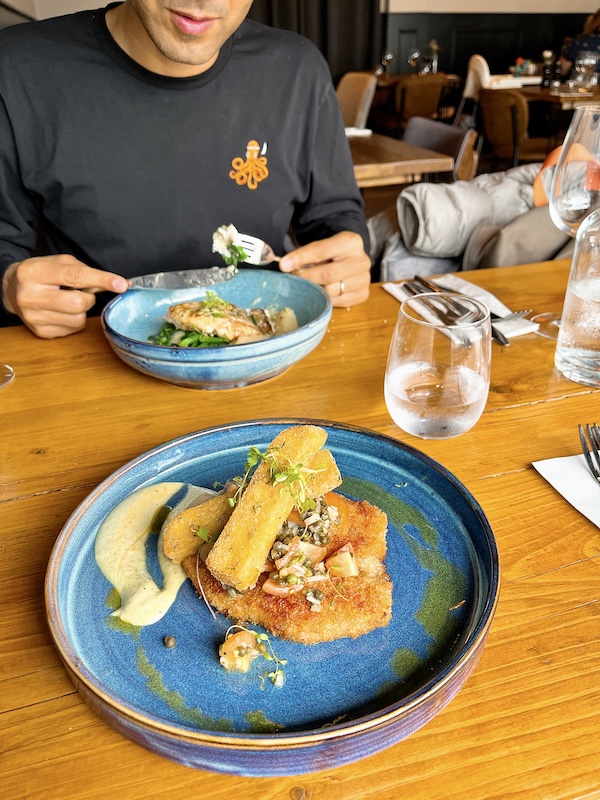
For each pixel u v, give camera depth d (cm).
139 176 148
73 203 148
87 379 101
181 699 49
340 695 50
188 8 114
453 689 47
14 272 119
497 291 131
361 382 99
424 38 747
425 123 349
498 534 68
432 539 64
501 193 198
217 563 56
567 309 97
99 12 148
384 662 52
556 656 54
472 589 59
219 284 121
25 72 139
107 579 61
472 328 76
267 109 155
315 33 694
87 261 159
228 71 149
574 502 72
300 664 52
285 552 59
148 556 63
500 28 773
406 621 56
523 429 87
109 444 85
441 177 342
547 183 156
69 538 61
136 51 140
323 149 169
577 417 89
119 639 55
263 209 161
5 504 73
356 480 72
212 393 96
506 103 479
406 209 191
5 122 141
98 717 49
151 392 97
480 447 83
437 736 47
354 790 44
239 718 48
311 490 63
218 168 153
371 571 60
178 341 106
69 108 141
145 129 146
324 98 165
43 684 52
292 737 41
